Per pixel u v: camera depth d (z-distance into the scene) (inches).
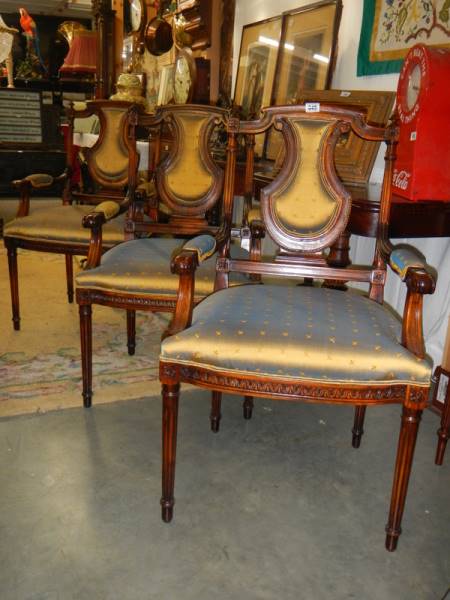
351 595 47.2
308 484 61.8
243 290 60.4
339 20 104.7
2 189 226.8
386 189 60.4
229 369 48.6
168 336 51.5
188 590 46.9
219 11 150.9
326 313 54.1
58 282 129.3
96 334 100.0
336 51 106.5
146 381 83.2
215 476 62.3
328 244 61.5
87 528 53.4
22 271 136.3
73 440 67.6
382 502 59.3
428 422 76.0
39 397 77.1
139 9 181.3
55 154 229.8
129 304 68.7
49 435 68.4
